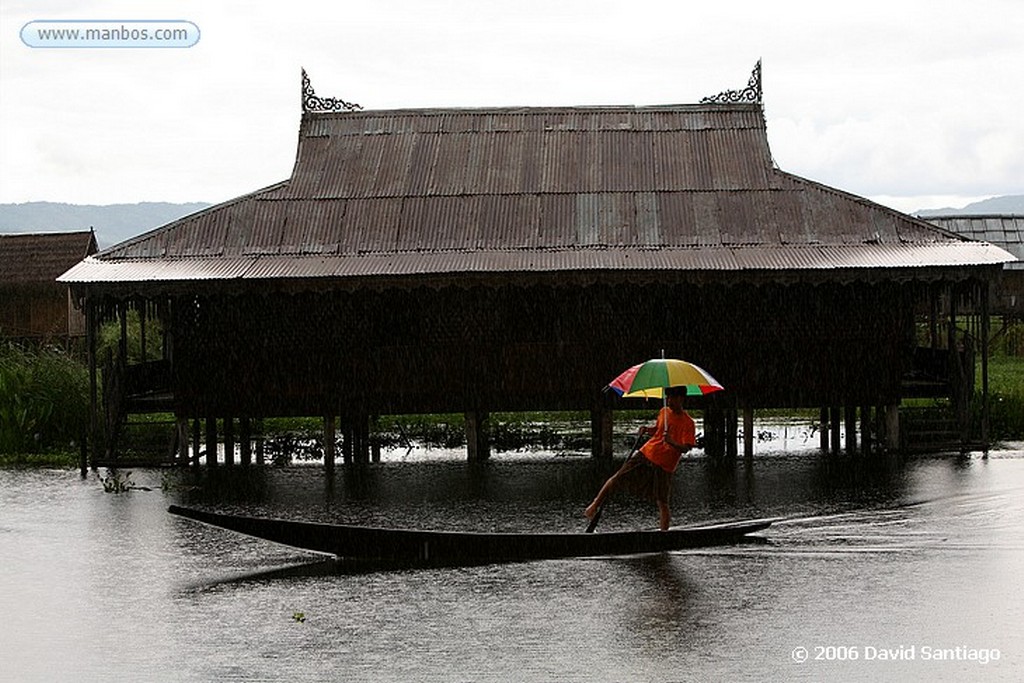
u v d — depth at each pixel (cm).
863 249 2492
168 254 2547
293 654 1296
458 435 3023
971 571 1609
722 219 2575
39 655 1314
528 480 2367
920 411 2783
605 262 2433
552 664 1253
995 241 5428
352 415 2567
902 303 2688
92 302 2512
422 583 1584
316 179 2705
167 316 2941
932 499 2089
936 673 1224
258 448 2791
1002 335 4603
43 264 5281
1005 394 2959
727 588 1534
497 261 2458
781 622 1390
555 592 1528
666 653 1284
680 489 2236
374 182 2689
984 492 2145
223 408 2556
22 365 3000
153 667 1266
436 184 2675
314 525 1684
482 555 1691
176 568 1691
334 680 1216
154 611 1472
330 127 2816
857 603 1462
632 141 2758
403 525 1934
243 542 1856
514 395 2542
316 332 2548
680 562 1673
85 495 2258
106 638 1368
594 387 2538
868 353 2542
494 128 2802
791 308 2536
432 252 2522
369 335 2547
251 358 2550
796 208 2598
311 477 2450
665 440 1744
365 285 2409
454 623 1399
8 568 1702
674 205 2608
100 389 2891
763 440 3014
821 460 2578
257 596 1532
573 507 2077
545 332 2542
